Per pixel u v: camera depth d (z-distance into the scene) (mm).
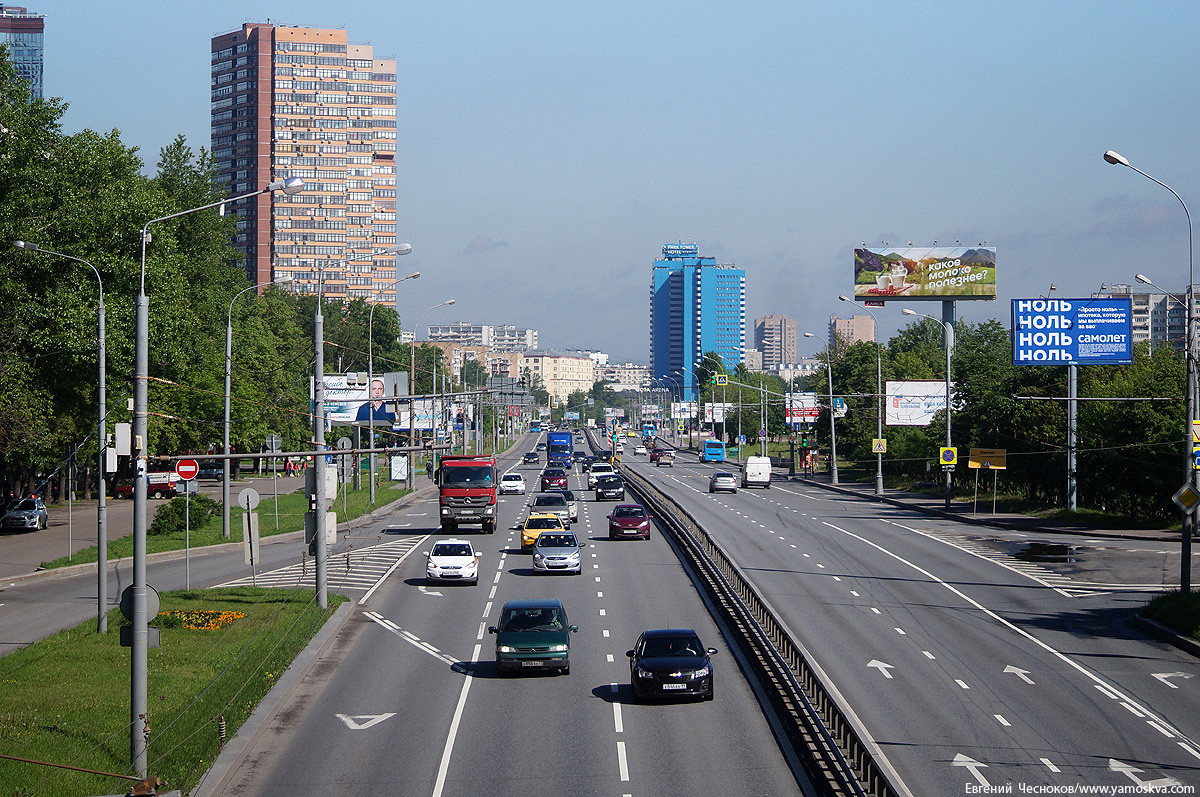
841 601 38375
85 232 54250
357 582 44375
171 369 64750
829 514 73875
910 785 18391
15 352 53344
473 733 22672
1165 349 68062
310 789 19078
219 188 101812
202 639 30875
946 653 29781
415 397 55156
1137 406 62969
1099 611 36688
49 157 56438
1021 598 39281
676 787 18906
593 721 23562
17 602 38062
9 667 27141
